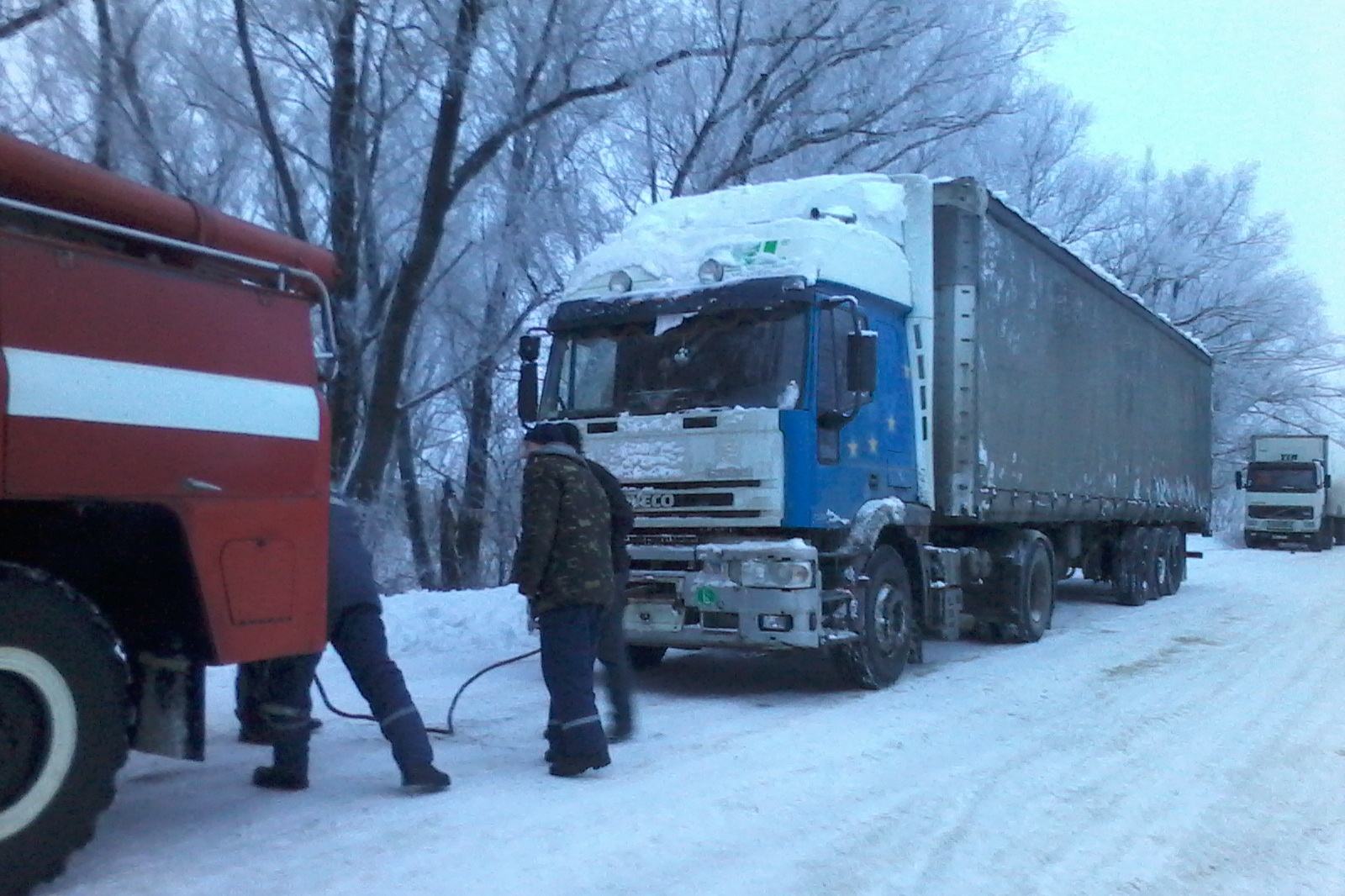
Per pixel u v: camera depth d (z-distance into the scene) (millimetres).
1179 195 34562
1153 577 16469
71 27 11797
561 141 15984
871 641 8492
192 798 5316
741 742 6668
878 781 5840
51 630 3934
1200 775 6082
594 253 9062
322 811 5125
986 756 6414
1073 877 4484
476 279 16203
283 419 4723
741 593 7699
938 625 9570
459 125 13586
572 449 6035
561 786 5605
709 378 8164
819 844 4809
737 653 10672
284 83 14102
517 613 10984
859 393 7852
